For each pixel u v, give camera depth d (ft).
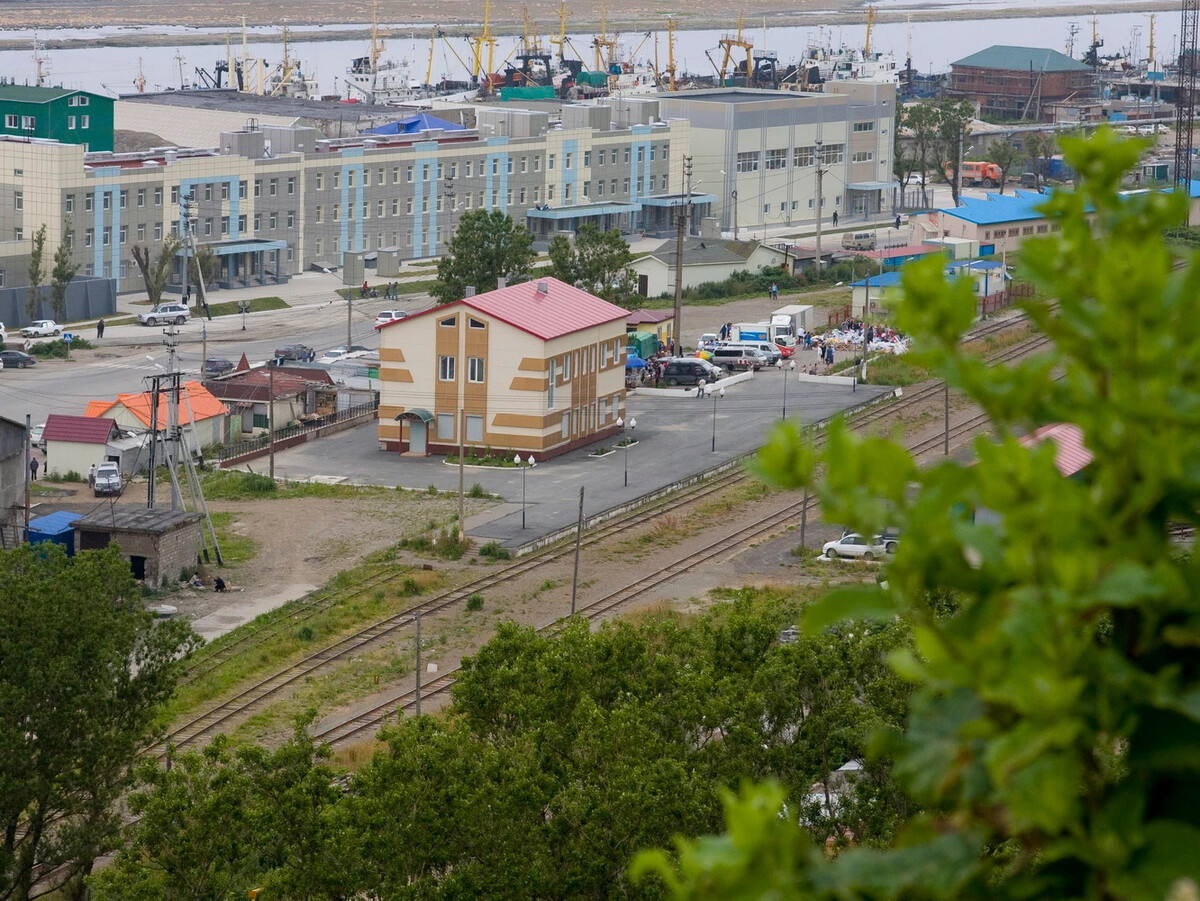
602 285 338.95
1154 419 12.77
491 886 83.10
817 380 311.88
